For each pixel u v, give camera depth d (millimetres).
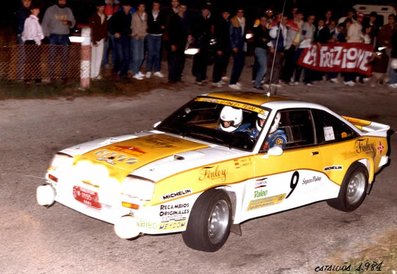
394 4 24891
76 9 14992
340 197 6602
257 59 14750
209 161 5184
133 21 13758
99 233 5516
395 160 9711
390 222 6570
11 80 11930
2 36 14375
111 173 4961
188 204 4918
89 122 10453
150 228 4762
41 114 10656
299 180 6012
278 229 6082
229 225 5312
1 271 4594
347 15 17375
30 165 7590
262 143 5648
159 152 5312
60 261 4852
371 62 17672
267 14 15250
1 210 5902
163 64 16844
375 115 13953
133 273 4746
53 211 5977
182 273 4816
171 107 12422
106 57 14617
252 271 4961
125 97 12883
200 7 18266
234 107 6109
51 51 12195
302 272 5000
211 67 17500
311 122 6297
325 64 16859
